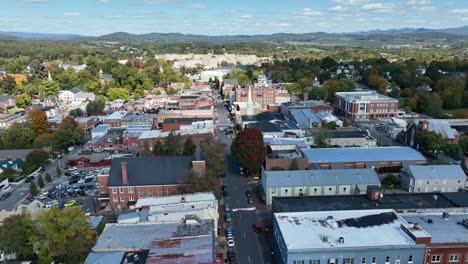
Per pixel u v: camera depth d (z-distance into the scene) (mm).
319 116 170375
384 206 74312
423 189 96125
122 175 90625
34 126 152000
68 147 146750
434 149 126500
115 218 84375
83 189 104812
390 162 111812
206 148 107000
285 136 138125
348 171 92812
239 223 82188
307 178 90875
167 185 90188
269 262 67688
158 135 136375
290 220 66125
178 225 67250
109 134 150625
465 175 96375
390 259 57844
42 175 118625
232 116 199250
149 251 57750
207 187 85500
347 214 67938
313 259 57281
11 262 65438
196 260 54625
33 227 67750
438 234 60812
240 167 114312
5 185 109062
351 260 57719
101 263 56281
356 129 151875
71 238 65812
